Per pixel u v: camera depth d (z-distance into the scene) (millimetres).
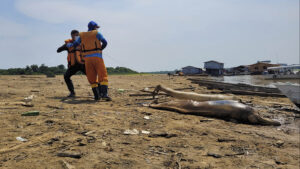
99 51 6551
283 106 7031
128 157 2424
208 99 6211
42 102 6000
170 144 2979
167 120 4410
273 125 4555
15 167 2027
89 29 6652
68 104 5727
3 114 4180
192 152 2732
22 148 2523
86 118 4062
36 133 3074
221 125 4328
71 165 2121
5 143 2643
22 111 4555
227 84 13203
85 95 8023
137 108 5531
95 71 6719
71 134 3092
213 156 2650
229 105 4883
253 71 90500
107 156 2406
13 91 8570
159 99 7230
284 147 3160
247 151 2896
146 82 18438
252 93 10250
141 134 3336
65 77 7285
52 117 4047
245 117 4652
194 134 3549
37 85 12422
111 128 3510
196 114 5203
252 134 3758
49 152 2428
